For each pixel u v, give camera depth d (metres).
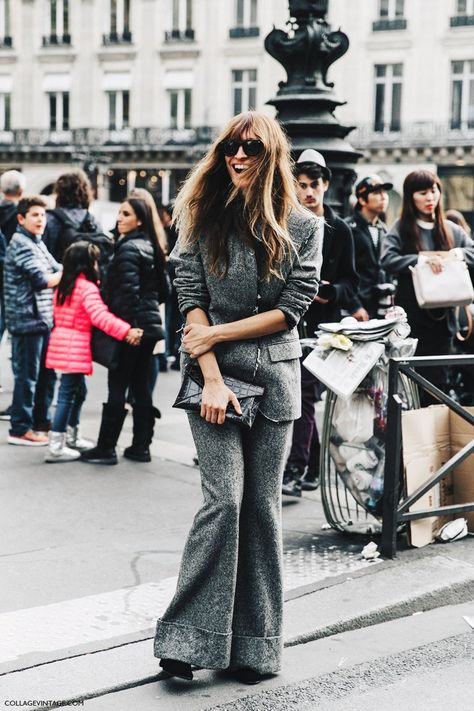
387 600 4.20
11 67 44.31
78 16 43.03
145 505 5.70
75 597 4.19
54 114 44.00
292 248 3.37
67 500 5.77
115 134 42.81
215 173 3.41
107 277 6.60
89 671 3.48
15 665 3.49
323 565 4.62
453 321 5.99
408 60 38.03
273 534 3.45
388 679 3.54
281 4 40.03
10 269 7.09
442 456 5.05
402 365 4.72
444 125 37.84
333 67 38.94
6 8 44.28
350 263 6.02
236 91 41.34
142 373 6.81
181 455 7.09
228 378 3.38
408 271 5.94
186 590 3.37
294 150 7.11
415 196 6.00
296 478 5.84
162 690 3.40
